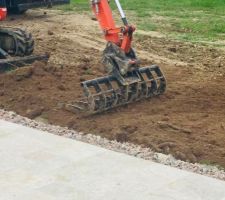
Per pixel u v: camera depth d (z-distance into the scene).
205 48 16.16
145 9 23.06
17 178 7.77
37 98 11.17
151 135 9.47
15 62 12.68
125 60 10.31
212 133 9.59
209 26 19.36
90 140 9.23
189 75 13.18
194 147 8.98
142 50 15.73
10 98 11.28
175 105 10.94
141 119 10.16
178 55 15.33
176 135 9.49
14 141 9.01
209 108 10.86
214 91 11.89
